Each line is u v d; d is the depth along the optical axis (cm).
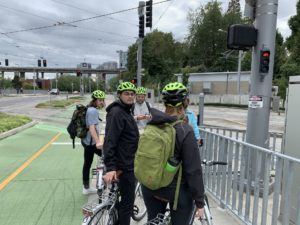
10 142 1138
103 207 335
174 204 268
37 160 858
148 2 1969
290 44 5038
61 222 462
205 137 590
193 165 261
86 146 561
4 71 11538
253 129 609
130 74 7962
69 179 678
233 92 5725
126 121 349
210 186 569
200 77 6244
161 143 257
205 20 8012
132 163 358
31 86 12206
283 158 368
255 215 421
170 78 7706
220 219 476
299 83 438
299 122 434
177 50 9106
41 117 2217
